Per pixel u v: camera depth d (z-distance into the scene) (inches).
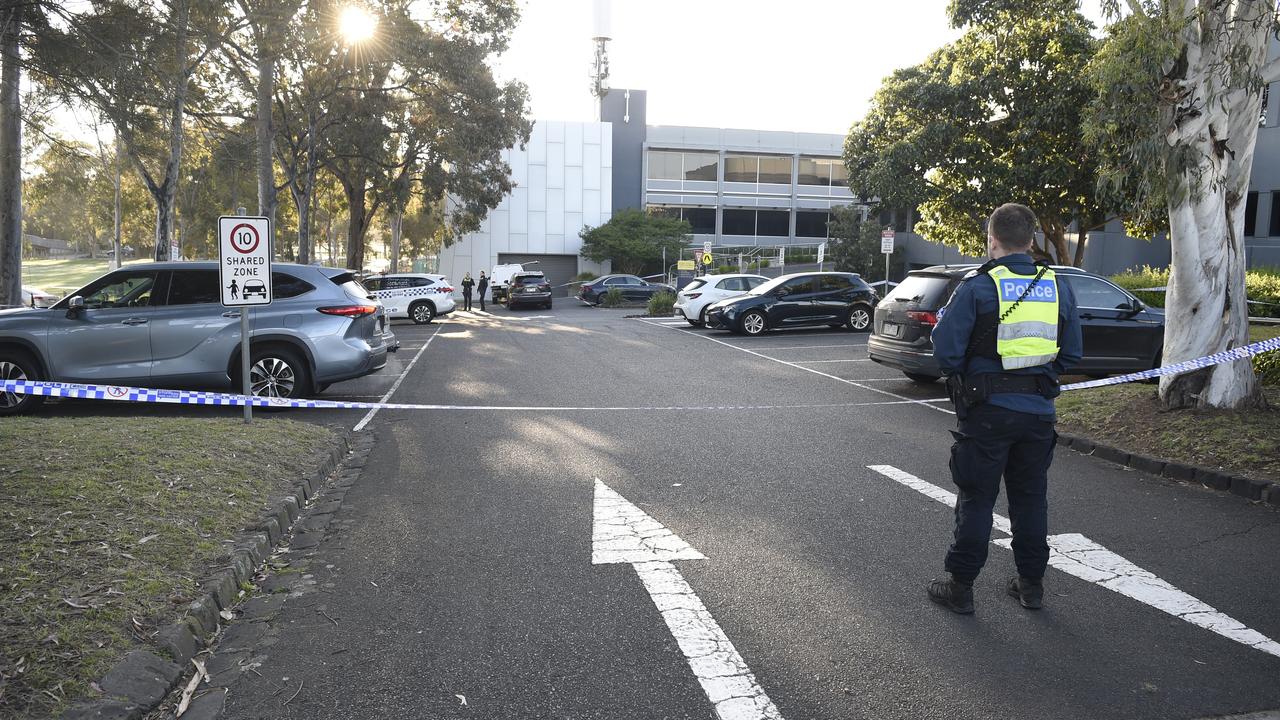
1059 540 213.9
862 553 202.8
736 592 178.4
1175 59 300.2
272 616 166.2
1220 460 275.1
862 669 144.6
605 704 133.2
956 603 167.3
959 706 132.5
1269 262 1029.8
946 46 903.1
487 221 2105.1
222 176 1408.7
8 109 540.7
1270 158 1030.4
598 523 226.4
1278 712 131.7
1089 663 147.1
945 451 317.1
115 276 391.9
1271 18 298.4
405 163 1456.7
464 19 1178.6
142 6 513.3
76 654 134.0
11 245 597.6
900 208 910.4
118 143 673.6
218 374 394.3
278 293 405.4
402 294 1117.1
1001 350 159.6
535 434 347.9
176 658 143.1
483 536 216.1
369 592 179.0
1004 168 829.8
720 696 135.5
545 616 166.6
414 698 135.4
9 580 152.4
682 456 306.8
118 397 288.0
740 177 2177.7
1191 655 150.3
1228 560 199.3
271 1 701.9
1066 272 465.4
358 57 958.4
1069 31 795.4
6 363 376.5
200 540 189.6
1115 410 340.8
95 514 189.3
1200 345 323.0
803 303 811.4
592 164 2126.0
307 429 316.8
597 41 2164.1
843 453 312.5
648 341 770.8
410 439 338.6
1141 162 304.8
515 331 923.4
